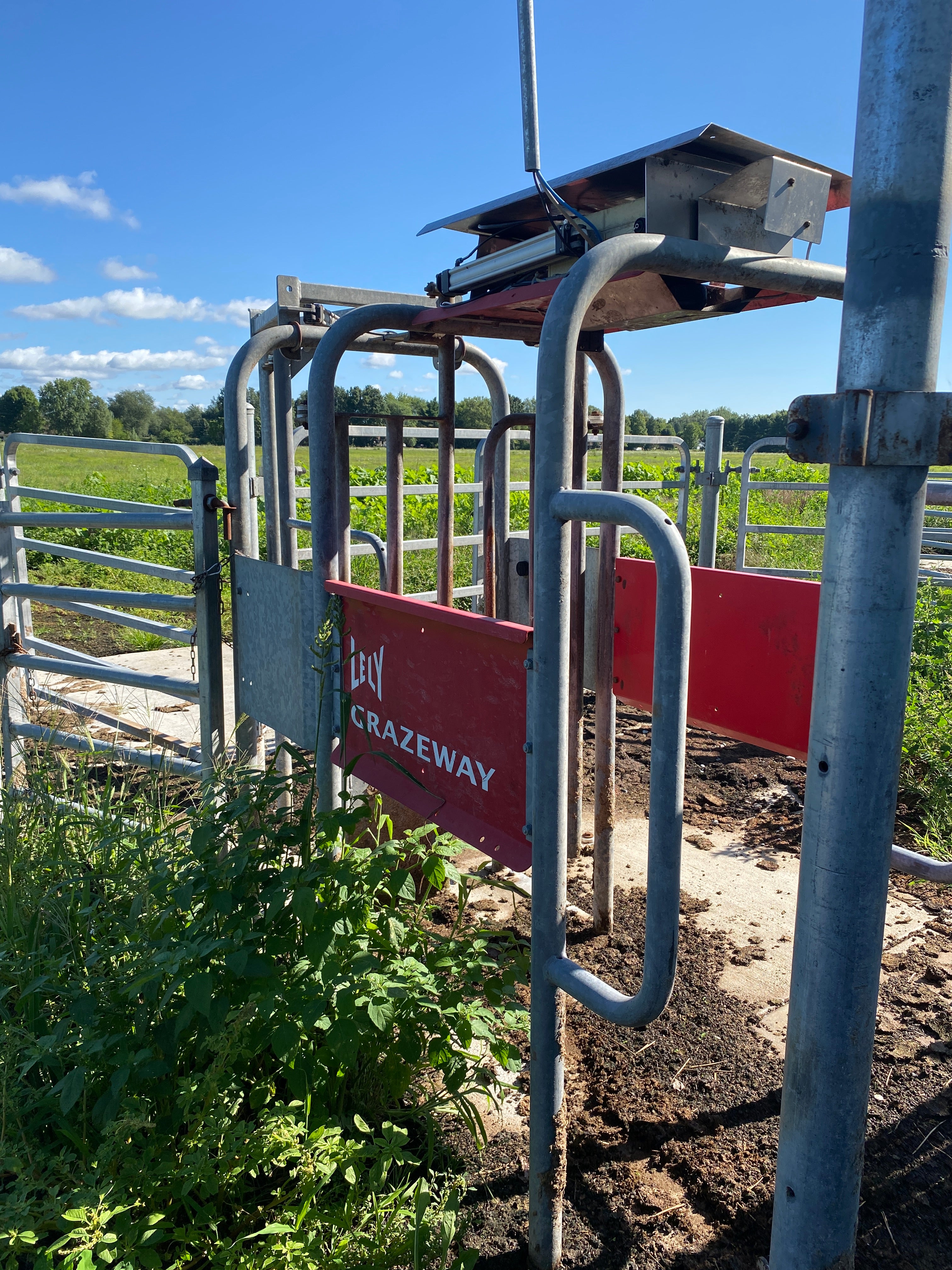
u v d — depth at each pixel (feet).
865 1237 6.00
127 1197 5.10
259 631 9.84
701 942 9.61
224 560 10.52
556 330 4.87
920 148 3.32
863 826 3.75
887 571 3.57
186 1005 6.18
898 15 3.27
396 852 6.54
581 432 9.38
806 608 7.72
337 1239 5.23
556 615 5.06
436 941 7.04
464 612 6.41
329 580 8.25
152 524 10.90
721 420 21.74
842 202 6.70
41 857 8.75
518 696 5.94
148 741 14.23
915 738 13.78
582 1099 7.31
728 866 11.55
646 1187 6.40
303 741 9.07
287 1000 5.76
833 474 3.68
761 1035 8.07
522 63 5.81
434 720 6.96
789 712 8.01
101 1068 5.93
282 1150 5.33
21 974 6.94
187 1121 5.58
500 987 6.54
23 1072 5.67
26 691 13.97
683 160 5.84
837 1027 3.90
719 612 8.58
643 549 32.63
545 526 5.05
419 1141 6.70
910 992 8.71
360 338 9.74
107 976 6.52
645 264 5.16
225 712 11.04
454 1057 6.45
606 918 9.82
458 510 34.83
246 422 10.62
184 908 6.35
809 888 3.92
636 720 18.92
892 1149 6.75
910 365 3.45
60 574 37.01
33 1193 5.40
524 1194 6.30
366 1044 6.48
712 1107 7.18
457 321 8.75
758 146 5.69
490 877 11.12
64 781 11.02
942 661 16.99
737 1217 6.11
